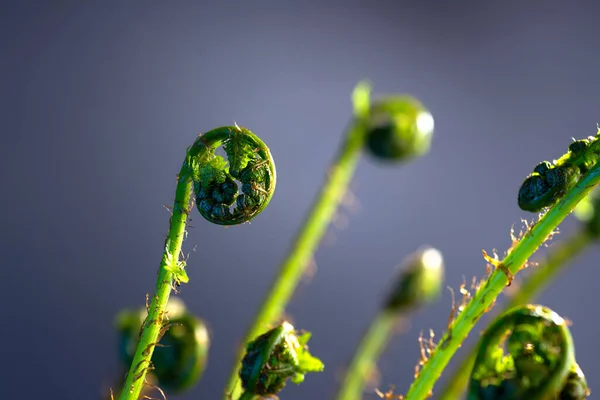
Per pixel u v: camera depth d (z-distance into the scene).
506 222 2.13
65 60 2.11
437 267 0.75
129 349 0.69
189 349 0.67
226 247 1.98
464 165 2.16
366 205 2.05
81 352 1.95
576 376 0.61
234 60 2.18
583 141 0.61
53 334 1.94
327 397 1.89
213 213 0.60
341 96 2.18
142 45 2.15
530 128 2.18
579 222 0.70
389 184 2.08
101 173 2.07
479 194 2.14
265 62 2.18
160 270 0.60
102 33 2.13
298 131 2.15
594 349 1.98
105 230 2.03
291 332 0.62
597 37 2.21
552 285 1.98
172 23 2.17
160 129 2.12
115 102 2.11
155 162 2.10
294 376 0.62
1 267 1.94
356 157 0.74
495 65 2.22
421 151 0.75
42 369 1.92
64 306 1.96
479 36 2.21
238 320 1.95
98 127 2.09
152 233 2.06
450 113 2.18
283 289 0.71
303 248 0.72
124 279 2.02
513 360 0.61
